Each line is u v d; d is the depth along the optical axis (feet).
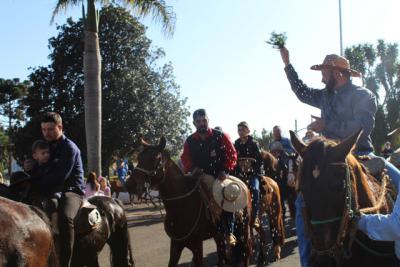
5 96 126.21
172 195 21.07
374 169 12.98
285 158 36.22
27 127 96.68
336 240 10.40
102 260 29.76
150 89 96.99
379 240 11.27
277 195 29.04
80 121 94.07
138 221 47.09
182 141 103.65
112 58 94.94
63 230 16.03
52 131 16.56
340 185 10.50
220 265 24.53
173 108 101.35
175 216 21.16
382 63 134.82
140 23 97.30
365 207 11.66
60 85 97.19
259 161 26.66
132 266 21.67
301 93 15.49
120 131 93.76
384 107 136.15
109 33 94.63
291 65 15.85
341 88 14.02
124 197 65.36
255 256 29.78
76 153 17.08
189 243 21.57
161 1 43.27
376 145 123.34
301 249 12.82
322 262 10.34
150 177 20.75
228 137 23.21
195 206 21.36
